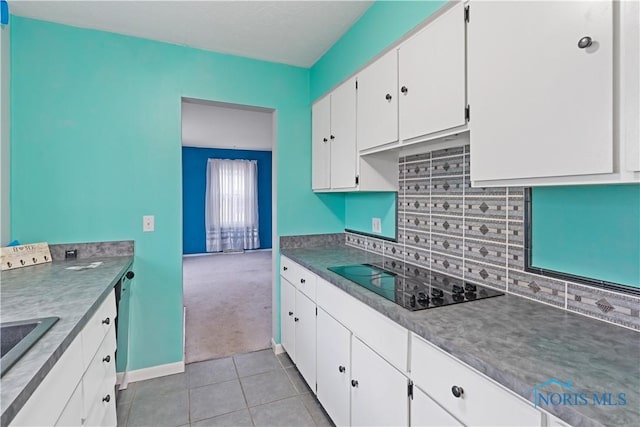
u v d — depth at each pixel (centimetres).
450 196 165
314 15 188
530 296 125
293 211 262
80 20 192
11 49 185
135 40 212
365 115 184
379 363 125
